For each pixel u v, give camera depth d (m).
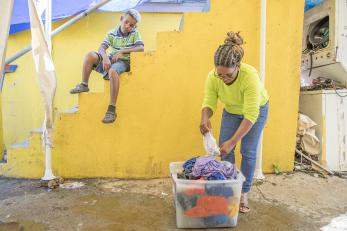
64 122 3.70
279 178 3.72
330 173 3.84
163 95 3.70
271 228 2.64
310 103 4.12
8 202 3.13
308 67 4.50
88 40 4.77
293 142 3.85
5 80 4.89
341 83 4.16
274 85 3.76
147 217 2.84
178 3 4.79
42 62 3.23
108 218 2.82
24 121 4.93
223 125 2.93
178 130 3.75
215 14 3.63
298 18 3.71
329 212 2.94
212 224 2.63
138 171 3.79
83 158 3.76
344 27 3.93
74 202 3.14
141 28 4.79
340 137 3.93
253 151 2.82
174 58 3.66
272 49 3.72
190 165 2.82
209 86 2.82
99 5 4.22
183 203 2.58
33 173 3.78
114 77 3.52
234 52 2.41
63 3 4.41
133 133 3.74
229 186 2.58
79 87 3.67
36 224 2.70
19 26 4.54
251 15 3.66
